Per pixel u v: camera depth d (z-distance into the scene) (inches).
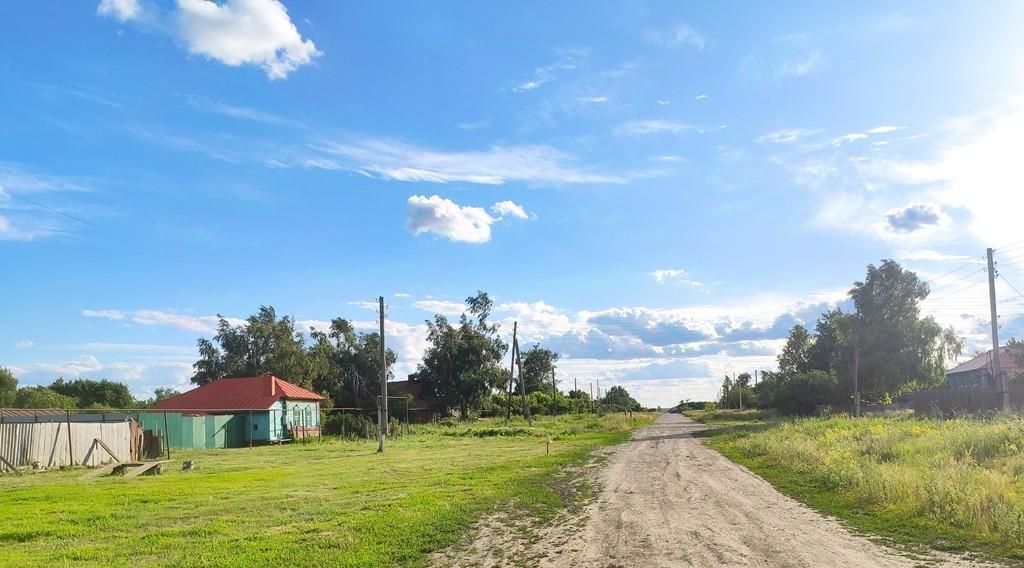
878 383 2025.1
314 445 1770.4
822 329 2662.4
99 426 1185.4
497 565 369.7
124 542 449.1
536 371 4670.3
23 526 514.6
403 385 3358.8
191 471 999.0
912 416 1628.9
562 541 426.9
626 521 488.4
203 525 506.6
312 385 2950.3
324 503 609.9
